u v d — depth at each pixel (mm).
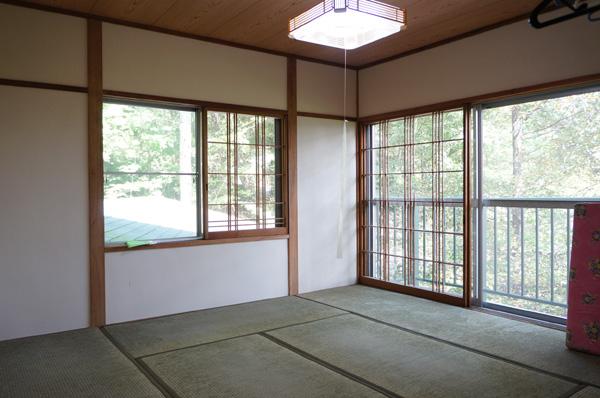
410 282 4719
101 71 3658
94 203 3641
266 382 2566
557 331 3434
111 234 3842
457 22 3838
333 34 2738
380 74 4953
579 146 3871
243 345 3178
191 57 4094
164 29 3947
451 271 4578
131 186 3924
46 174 3455
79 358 2957
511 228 4223
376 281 5055
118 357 2969
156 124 4047
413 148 4660
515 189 4379
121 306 3770
